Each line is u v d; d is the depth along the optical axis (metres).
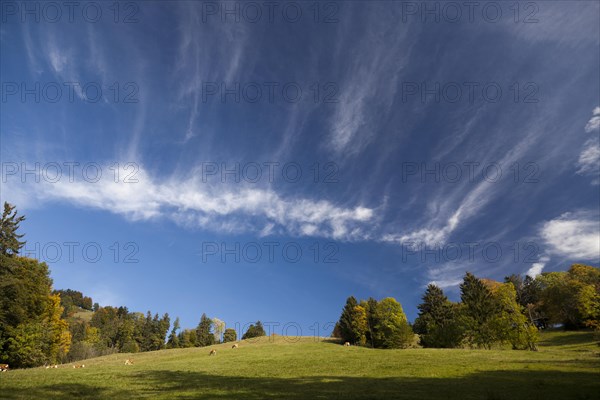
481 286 74.12
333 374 28.94
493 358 35.91
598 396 17.06
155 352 67.12
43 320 61.44
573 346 59.22
